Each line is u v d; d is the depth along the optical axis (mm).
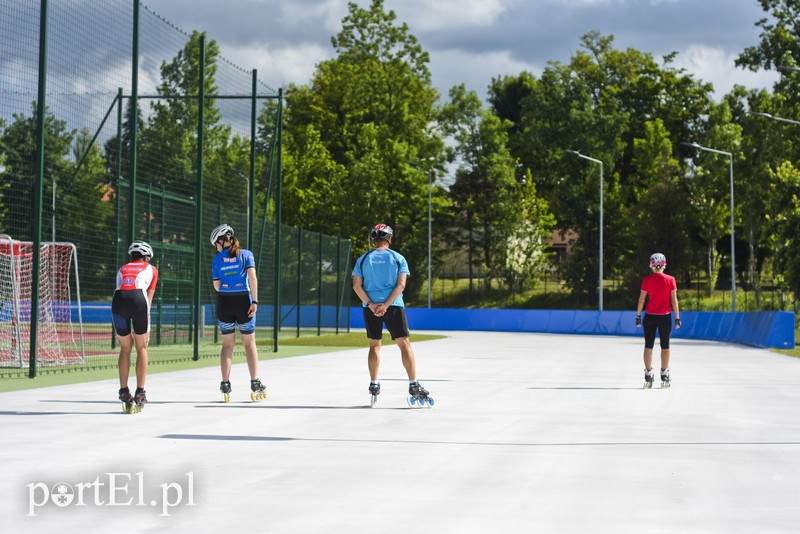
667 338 16750
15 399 13578
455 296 82875
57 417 11500
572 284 82188
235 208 35656
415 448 9289
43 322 23656
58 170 30141
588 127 83688
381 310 12875
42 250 23875
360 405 13180
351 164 83438
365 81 83062
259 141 36938
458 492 7176
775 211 47969
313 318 44625
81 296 31688
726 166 72188
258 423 11086
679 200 79000
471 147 82375
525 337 46750
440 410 12734
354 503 6766
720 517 6402
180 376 18188
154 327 28422
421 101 86438
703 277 90250
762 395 15398
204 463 8328
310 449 9164
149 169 30719
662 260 16734
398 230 83000
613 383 17766
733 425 11336
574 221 84312
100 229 29141
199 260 23391
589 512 6527
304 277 42188
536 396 14953
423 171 78875
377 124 85062
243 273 13422
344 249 47375
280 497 6949
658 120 82438
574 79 84438
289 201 79375
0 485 7246
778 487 7449
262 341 34281
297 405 13117
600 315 56938
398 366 22047
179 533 5867
